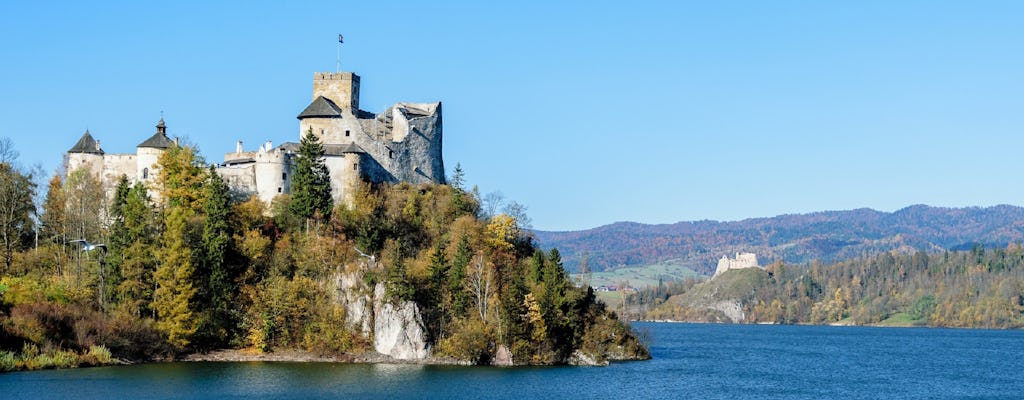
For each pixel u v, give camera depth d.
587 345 180.00
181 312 164.00
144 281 168.62
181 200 188.00
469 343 165.75
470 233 187.75
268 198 199.50
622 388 150.38
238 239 179.50
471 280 173.50
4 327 149.75
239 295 173.62
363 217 189.00
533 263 180.50
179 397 129.25
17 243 187.38
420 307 170.00
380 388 140.12
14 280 164.88
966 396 166.88
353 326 170.25
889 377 197.00
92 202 193.00
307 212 187.62
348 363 164.62
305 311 171.25
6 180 185.25
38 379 139.38
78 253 174.38
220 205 175.62
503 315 168.38
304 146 192.00
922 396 165.00
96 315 161.88
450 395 136.38
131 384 137.50
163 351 163.50
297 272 177.25
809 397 157.75
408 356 165.38
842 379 189.75
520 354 167.88
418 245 192.50
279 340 170.62
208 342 169.38
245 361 164.50
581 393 143.12
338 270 174.88
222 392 133.88
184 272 164.75
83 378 141.12
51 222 191.88
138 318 165.12
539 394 140.25
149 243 173.38
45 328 154.38
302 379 146.12
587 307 187.88
